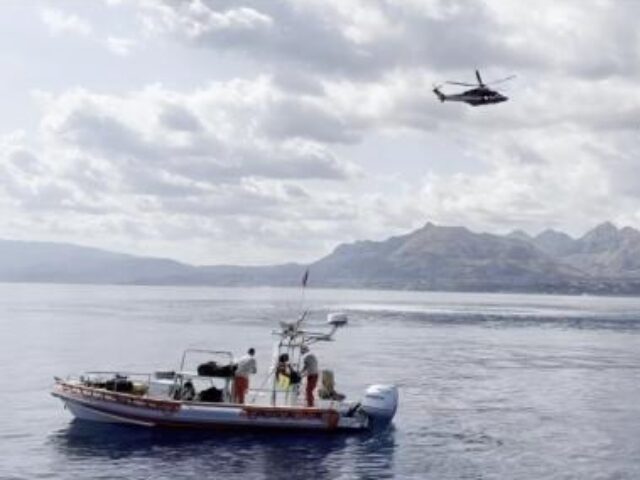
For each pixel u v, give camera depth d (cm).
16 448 3978
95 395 4356
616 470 3756
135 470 3597
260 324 15712
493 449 4156
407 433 4528
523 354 10331
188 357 8744
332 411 4328
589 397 6206
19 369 7431
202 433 4300
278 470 3638
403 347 11131
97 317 18475
